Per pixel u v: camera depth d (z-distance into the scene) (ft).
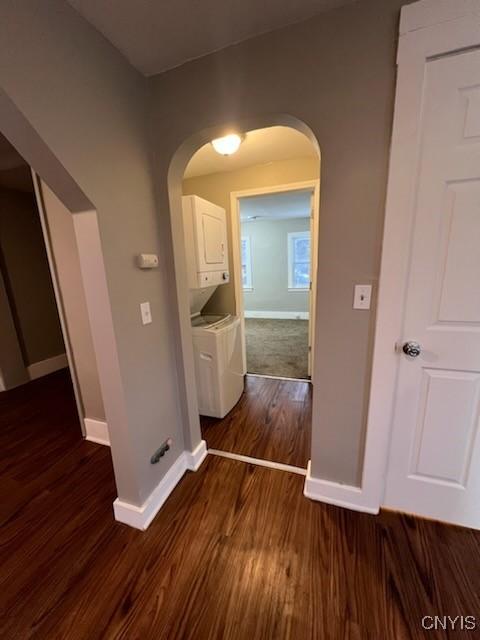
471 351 3.81
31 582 3.91
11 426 7.87
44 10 2.94
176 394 5.55
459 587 3.66
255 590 3.70
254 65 3.88
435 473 4.40
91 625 3.42
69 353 6.72
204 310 10.34
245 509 4.93
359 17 3.35
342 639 3.20
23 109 2.78
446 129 3.33
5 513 5.04
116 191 3.93
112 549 4.32
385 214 3.65
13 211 10.55
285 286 20.83
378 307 3.94
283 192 8.82
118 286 4.00
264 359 12.55
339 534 4.40
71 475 5.94
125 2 3.23
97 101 3.59
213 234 7.87
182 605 3.57
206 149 7.43
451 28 3.07
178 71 4.26
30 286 11.12
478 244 3.51
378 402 4.25
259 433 7.16
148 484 4.79
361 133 3.59
